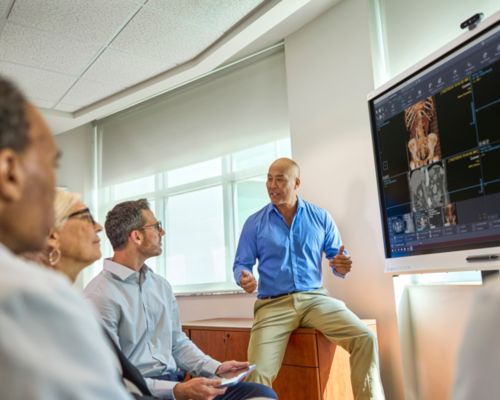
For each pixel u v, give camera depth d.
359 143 2.89
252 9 2.93
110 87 4.02
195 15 2.97
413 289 2.61
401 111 2.26
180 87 4.44
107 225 1.76
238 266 2.58
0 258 0.43
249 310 3.62
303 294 2.45
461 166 1.86
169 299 1.84
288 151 3.62
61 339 0.41
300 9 3.14
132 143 4.85
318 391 2.32
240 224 3.91
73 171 5.11
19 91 0.50
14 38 3.17
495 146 1.70
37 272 0.45
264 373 2.26
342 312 2.35
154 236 1.77
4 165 0.46
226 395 1.49
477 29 1.78
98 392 0.42
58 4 2.81
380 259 2.71
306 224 2.58
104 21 3.01
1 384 0.38
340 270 2.43
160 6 2.87
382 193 2.41
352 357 2.25
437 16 2.53
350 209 2.92
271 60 3.77
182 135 4.39
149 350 1.68
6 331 0.39
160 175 4.57
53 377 0.39
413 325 2.60
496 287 0.92
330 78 3.13
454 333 2.28
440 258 1.97
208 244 4.12
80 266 1.22
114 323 1.61
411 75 2.17
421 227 2.10
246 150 3.91
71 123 4.66
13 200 0.47
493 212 1.70
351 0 3.01
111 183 5.04
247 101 3.91
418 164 2.12
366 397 2.17
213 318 3.74
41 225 0.50
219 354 2.95
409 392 2.54
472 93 1.81
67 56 3.45
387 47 2.86
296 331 2.44
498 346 0.87
